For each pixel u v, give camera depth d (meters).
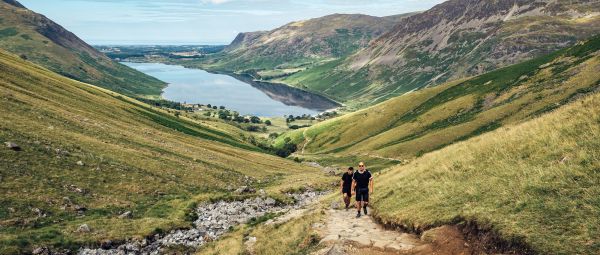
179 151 85.38
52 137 57.09
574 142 21.95
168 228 39.41
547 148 23.25
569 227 15.66
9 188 38.09
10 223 32.84
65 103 94.56
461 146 34.88
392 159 166.38
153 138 92.12
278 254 25.03
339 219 28.17
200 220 44.56
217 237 38.56
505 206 19.02
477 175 24.98
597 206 16.05
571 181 18.50
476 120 174.38
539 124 27.56
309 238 24.34
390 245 19.86
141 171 58.31
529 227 16.69
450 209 21.55
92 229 35.47
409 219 22.95
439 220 20.92
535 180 19.88
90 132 70.88
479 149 29.47
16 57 152.88
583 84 159.12
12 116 60.03
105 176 50.59
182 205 47.88
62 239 32.19
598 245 14.15
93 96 126.06
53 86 108.12
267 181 82.88
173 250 35.06
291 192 71.19
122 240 34.94
